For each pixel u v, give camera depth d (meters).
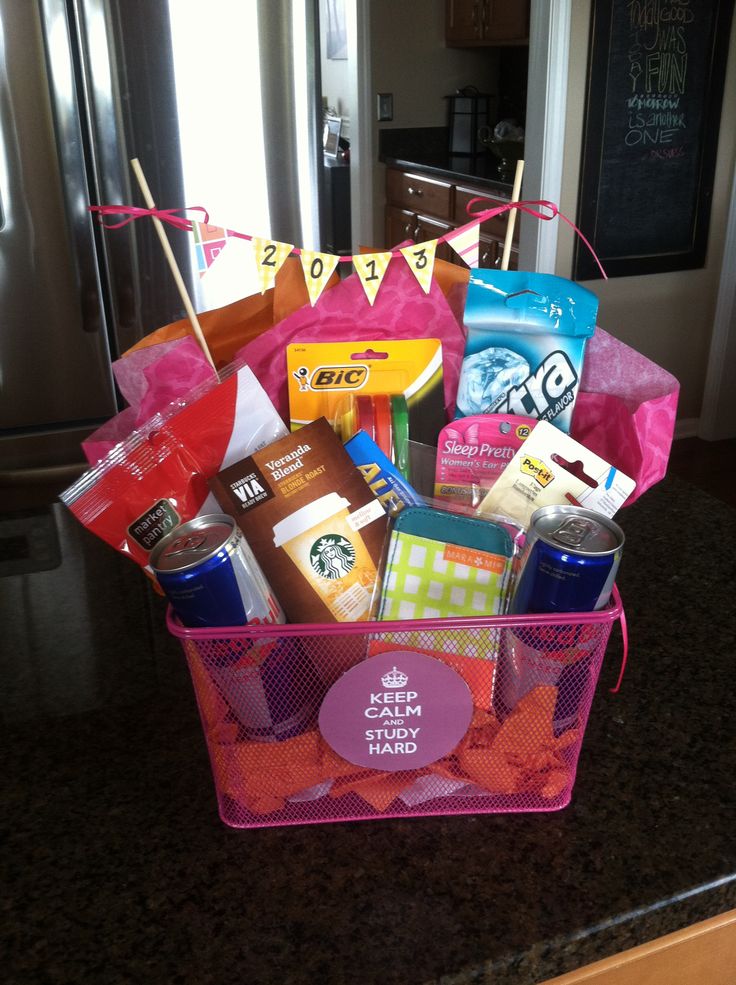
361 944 0.50
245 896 0.53
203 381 0.67
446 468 0.69
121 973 0.49
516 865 0.55
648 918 0.52
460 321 0.73
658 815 0.59
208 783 0.62
